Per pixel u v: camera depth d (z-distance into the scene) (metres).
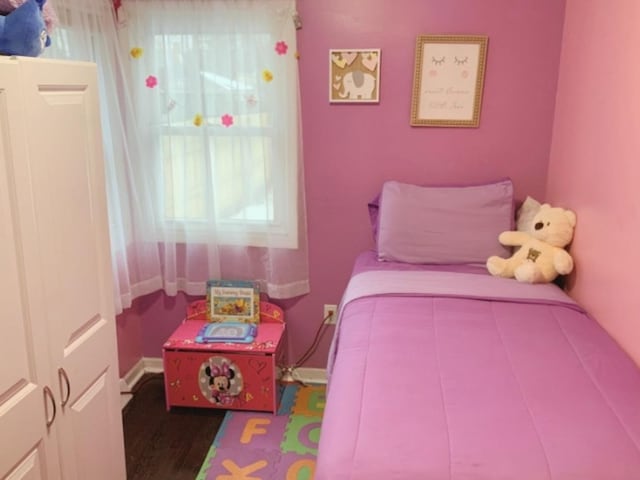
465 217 2.68
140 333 3.19
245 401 2.80
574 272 2.41
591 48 2.27
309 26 2.71
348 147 2.85
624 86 1.96
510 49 2.65
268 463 2.42
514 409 1.49
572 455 1.31
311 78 2.78
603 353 1.81
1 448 1.36
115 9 2.70
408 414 1.47
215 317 3.03
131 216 2.86
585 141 2.30
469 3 2.63
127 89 2.74
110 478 1.93
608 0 2.11
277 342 2.81
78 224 1.66
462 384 1.62
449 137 2.79
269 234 2.92
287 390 3.04
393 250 2.70
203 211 2.93
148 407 2.87
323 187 2.91
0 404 1.36
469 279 2.44
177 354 2.76
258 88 2.75
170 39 2.73
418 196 2.73
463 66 2.68
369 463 1.30
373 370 1.70
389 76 2.74
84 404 1.73
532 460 1.29
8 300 1.36
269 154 2.83
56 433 1.58
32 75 1.41
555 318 2.09
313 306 3.07
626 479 1.24
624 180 1.94
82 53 2.36
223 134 2.82
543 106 2.70
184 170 2.87
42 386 1.50
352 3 2.67
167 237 2.96
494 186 2.72
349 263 2.99
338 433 1.42
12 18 1.41
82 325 1.71
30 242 1.42
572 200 2.44
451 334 1.94
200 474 2.36
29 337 1.44
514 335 1.93
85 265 1.71
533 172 2.78
